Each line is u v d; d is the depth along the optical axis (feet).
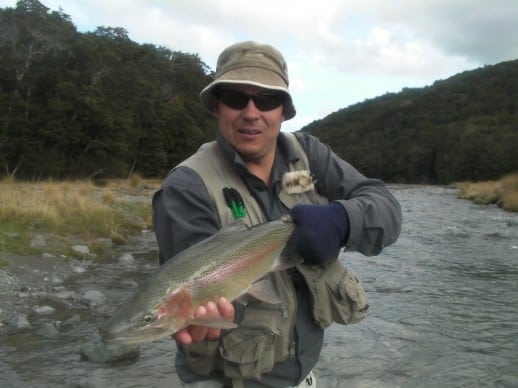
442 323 26.53
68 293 28.60
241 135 8.66
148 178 203.51
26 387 17.63
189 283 7.65
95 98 166.81
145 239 50.14
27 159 154.20
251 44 8.80
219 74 8.82
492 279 36.86
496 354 22.50
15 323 23.26
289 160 9.45
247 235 8.20
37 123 158.61
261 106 8.57
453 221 77.66
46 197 55.62
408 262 43.04
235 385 8.39
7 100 155.84
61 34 164.04
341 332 24.77
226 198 8.54
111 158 176.55
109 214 54.44
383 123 456.04
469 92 450.30
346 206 8.10
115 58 187.73
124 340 7.39
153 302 7.45
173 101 232.32
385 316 27.53
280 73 8.80
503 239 57.36
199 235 8.11
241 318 8.27
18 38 158.71
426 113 434.71
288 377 8.76
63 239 41.73
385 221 8.44
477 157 305.73
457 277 37.35
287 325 8.53
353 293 9.00
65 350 20.97
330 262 8.94
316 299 8.73
